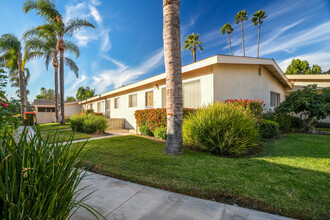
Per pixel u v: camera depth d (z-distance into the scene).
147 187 2.66
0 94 2.60
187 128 5.27
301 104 8.08
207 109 5.48
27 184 1.04
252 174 3.12
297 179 2.89
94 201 2.23
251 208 2.10
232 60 7.55
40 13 12.42
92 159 4.12
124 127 14.23
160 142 6.46
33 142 1.25
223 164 3.69
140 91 12.37
